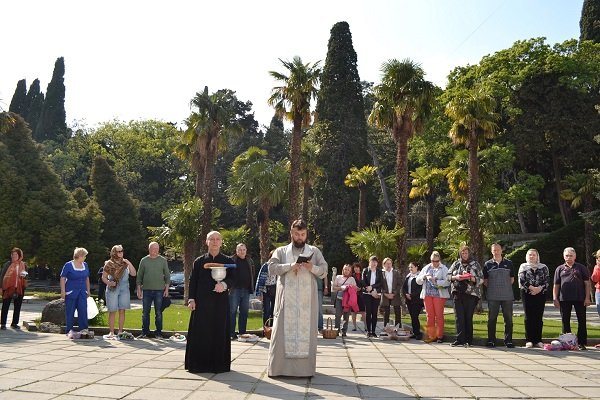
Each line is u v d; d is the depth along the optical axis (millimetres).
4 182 30047
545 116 35875
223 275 7129
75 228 31625
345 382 6574
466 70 40375
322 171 38625
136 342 9977
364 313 13047
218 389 6000
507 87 37500
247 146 57531
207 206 28547
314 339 6961
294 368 6750
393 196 51281
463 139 23594
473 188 22859
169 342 10039
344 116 43094
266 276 12312
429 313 11297
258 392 5891
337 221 41531
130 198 39219
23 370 6938
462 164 28000
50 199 31500
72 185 52938
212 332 7082
